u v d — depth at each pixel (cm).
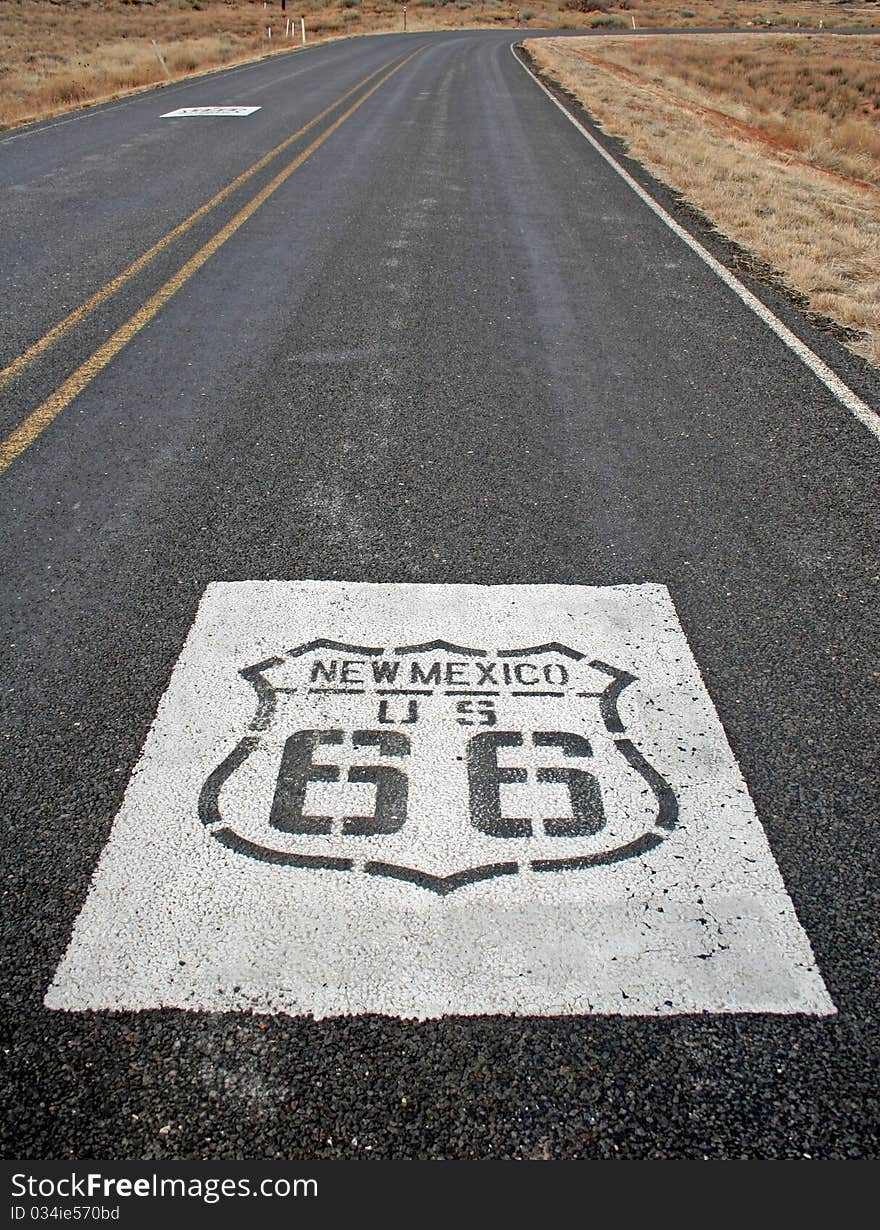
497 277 645
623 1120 155
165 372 482
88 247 704
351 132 1247
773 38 3728
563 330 550
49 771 223
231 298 596
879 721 245
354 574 306
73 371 481
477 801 212
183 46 2647
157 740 232
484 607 288
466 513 348
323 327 547
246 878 194
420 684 252
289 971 176
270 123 1315
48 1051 162
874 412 447
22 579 305
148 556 318
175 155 1077
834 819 212
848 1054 164
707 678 258
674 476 381
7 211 815
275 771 221
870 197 948
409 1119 154
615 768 224
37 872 196
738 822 210
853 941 184
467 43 3222
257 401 448
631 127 1320
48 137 1238
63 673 258
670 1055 164
